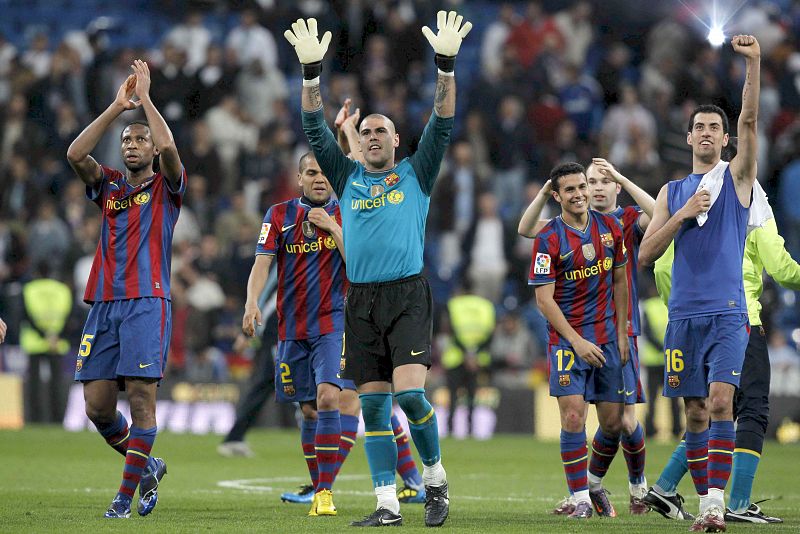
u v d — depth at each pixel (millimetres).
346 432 30047
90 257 71625
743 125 25359
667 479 28250
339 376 26203
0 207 78625
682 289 25922
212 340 68312
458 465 46094
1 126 81375
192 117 81125
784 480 40812
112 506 26578
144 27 95500
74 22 95688
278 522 25641
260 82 83062
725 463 24656
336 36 85125
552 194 30328
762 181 80250
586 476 28375
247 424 48812
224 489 35656
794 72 85500
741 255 25734
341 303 29719
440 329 68875
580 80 85688
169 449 52188
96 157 78938
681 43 86438
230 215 74625
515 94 80812
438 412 67625
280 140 80750
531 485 37969
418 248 25562
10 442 54875
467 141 79750
